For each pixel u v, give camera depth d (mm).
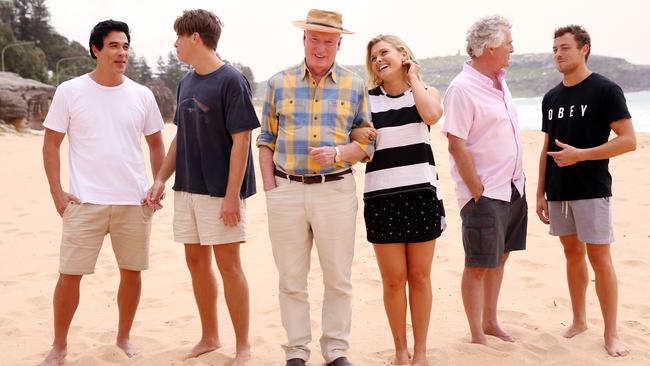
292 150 3574
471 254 4031
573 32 4008
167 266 6613
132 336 4527
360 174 12742
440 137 24266
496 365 3836
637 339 4211
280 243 3701
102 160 3932
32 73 85688
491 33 3867
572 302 4367
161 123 4273
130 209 4004
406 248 3766
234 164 3705
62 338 4051
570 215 4145
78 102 3902
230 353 4098
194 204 3838
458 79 3982
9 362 4113
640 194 9984
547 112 4293
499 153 3955
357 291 5605
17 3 104750
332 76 3559
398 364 3852
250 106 3738
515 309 4992
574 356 3906
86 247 3945
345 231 3643
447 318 4820
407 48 3729
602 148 3855
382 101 3734
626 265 6121
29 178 13297
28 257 7043
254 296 5570
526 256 6598
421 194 3627
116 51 3881
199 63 3797
